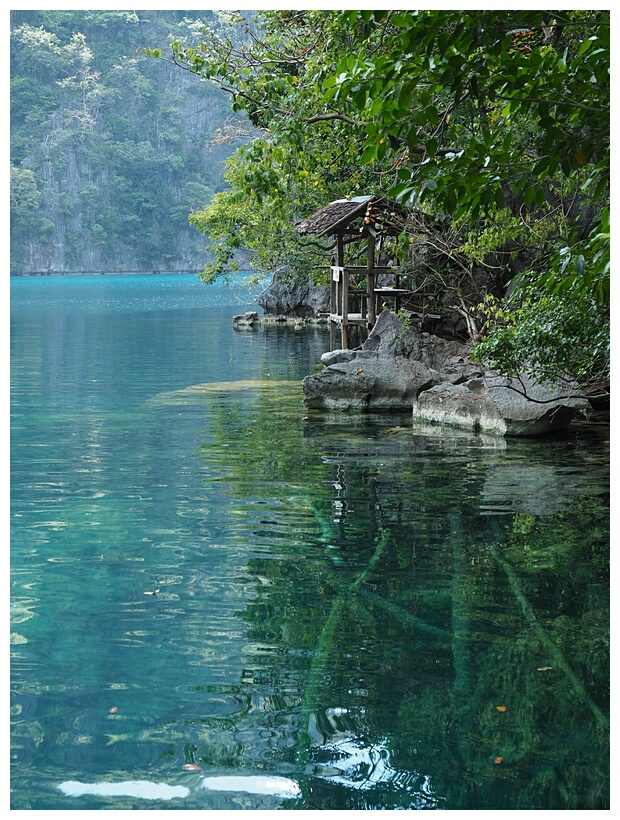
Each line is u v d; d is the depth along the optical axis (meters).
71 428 13.16
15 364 21.78
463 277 17.84
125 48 123.56
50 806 3.82
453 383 14.62
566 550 7.14
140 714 4.60
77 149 114.00
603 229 5.71
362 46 11.86
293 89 13.52
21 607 6.02
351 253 23.02
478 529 7.75
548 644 5.39
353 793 3.92
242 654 5.28
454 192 6.27
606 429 12.80
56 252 111.38
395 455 11.07
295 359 23.12
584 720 4.52
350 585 6.42
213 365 21.77
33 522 8.11
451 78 5.79
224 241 31.25
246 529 7.84
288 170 15.36
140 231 115.81
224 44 15.08
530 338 10.98
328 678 4.96
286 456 11.07
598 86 6.00
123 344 27.62
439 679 4.95
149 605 6.05
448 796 3.89
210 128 122.06
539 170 6.12
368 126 6.07
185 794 3.92
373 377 14.84
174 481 9.72
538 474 9.86
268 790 3.95
